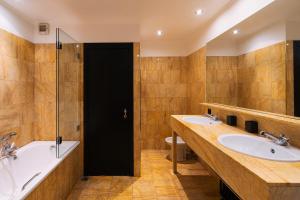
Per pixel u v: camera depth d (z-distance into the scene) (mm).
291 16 1508
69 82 2719
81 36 2973
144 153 4090
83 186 2725
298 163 1150
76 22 2930
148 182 2838
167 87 4258
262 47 1841
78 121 3010
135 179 2934
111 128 3049
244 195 1114
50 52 2934
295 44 1479
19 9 2432
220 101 2631
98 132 3043
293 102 1519
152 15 2684
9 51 2381
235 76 2279
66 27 2955
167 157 3854
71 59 2771
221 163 1393
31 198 1604
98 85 3018
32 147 2654
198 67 3443
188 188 2666
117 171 3066
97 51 2996
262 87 1859
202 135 1805
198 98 3453
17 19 2545
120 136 3051
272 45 1716
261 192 961
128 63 3008
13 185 2236
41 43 2934
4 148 2244
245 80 2113
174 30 3398
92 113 3031
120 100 3031
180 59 4230
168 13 2613
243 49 2125
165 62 4238
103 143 3053
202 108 3232
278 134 1586
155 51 4223
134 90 3014
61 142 2449
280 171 1035
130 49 2992
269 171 1035
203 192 2566
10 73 2400
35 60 2943
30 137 2848
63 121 2518
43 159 2740
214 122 2441
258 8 1737
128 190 2611
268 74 1777
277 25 1648
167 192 2562
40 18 2754
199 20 2879
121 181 2867
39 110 2957
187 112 4227
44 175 1846
